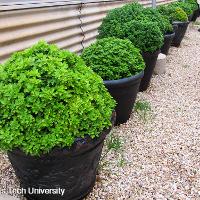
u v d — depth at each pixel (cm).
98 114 210
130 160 308
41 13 373
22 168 218
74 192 237
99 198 257
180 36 764
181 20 747
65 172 215
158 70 563
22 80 199
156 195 267
